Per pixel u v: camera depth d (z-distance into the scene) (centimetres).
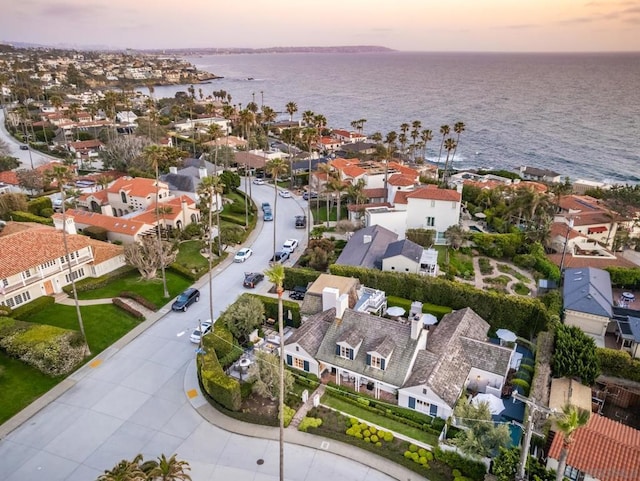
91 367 4466
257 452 3488
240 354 4578
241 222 8456
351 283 5297
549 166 15338
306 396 4006
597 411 3969
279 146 15225
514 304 4969
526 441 2859
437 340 4406
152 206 8056
